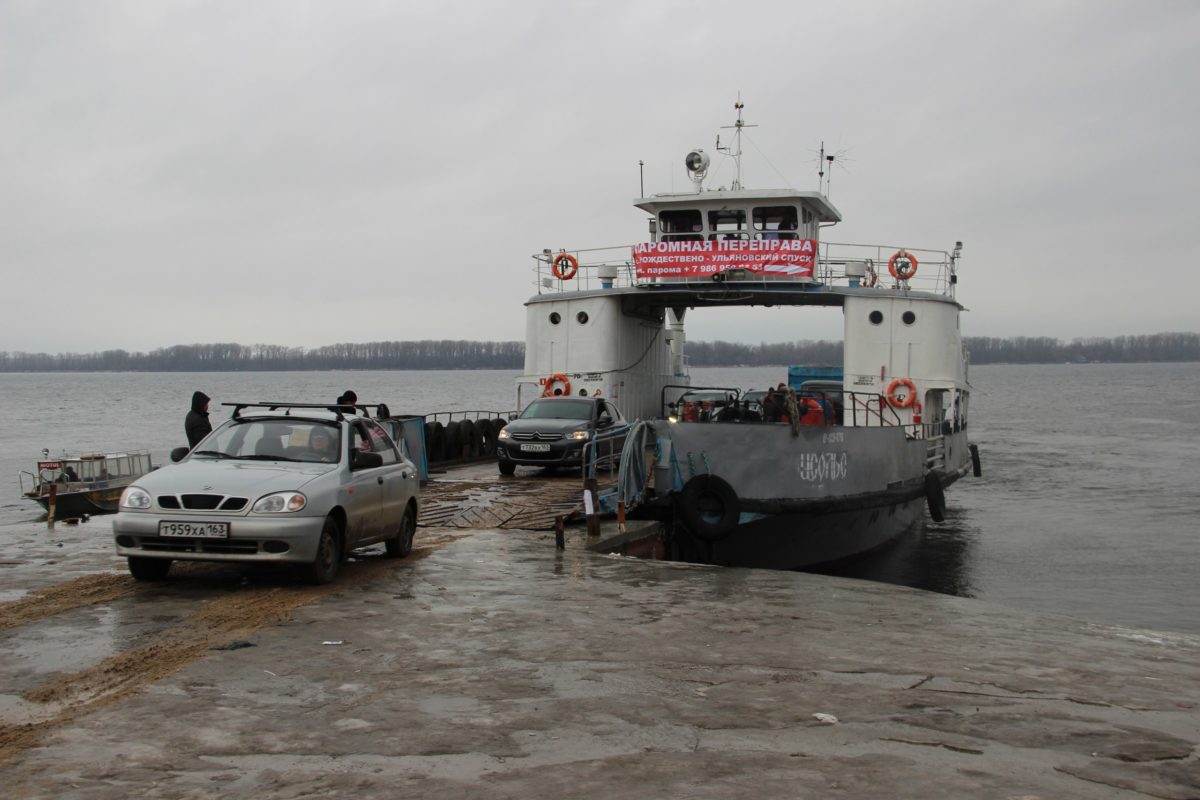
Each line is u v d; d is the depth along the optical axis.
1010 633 9.13
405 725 5.79
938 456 21.36
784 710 6.26
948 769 5.22
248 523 9.24
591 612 9.16
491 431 28.28
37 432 61.00
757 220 24.84
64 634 7.85
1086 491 32.69
